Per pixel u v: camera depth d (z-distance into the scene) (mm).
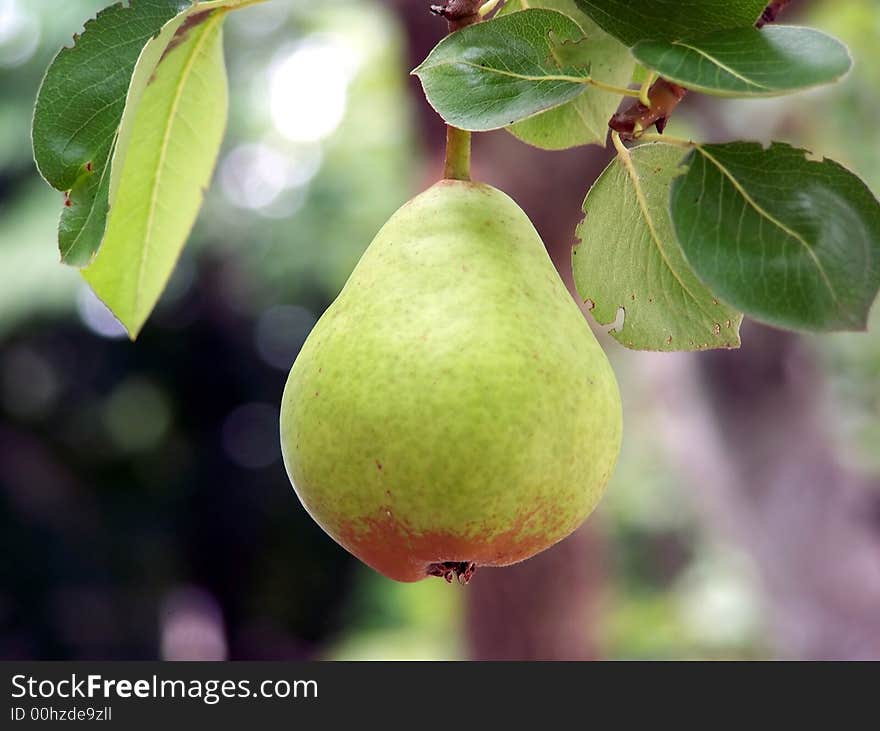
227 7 1437
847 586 4426
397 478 1244
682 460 5188
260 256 9281
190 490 12086
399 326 1277
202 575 12195
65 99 1378
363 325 1300
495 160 3801
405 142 5105
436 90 1234
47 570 10406
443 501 1240
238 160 9734
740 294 1166
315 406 1298
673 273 1514
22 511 10367
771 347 4547
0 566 10141
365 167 8891
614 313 1541
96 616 10688
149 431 11641
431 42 3828
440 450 1228
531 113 1209
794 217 1190
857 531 4547
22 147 8031
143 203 1715
